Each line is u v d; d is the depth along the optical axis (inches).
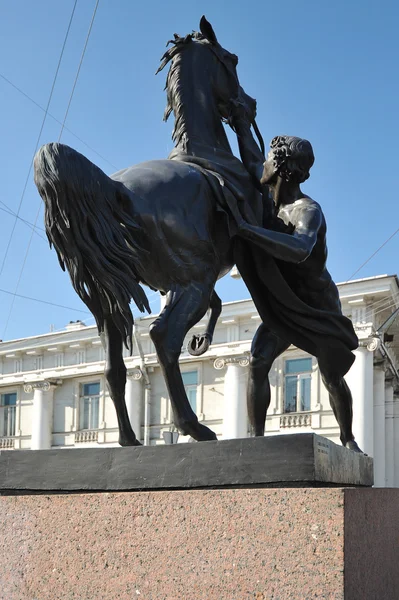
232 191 120.7
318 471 93.0
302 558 86.0
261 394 141.9
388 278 724.0
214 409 824.3
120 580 93.2
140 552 92.9
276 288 127.7
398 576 109.4
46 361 956.0
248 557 88.2
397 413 853.2
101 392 913.5
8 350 971.3
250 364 142.3
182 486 96.5
